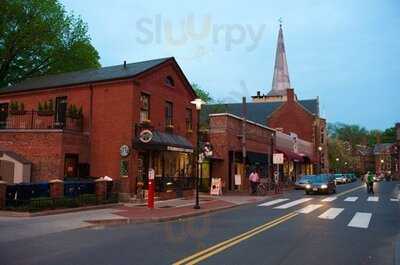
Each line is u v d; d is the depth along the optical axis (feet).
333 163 299.79
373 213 63.72
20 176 73.77
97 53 139.64
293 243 37.42
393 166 347.97
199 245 36.11
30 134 76.64
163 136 85.20
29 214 55.01
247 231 44.83
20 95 90.74
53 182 62.18
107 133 80.07
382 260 31.04
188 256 31.32
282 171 163.43
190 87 99.40
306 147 210.79
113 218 54.39
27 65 125.18
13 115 83.51
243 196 101.45
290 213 64.03
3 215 55.31
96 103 81.71
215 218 58.80
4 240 38.78
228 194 107.65
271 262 29.60
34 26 116.26
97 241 38.42
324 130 254.88
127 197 75.92
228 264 28.78
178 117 94.94
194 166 99.71
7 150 76.79
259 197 98.27
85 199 66.28
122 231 45.47
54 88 85.97
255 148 137.59
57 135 75.36
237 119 124.36
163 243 37.22
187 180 95.96
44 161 75.46
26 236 41.14
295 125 228.22
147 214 59.47
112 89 80.53
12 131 77.71
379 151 430.61
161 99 88.28
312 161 217.36
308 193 113.50
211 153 101.09
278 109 231.30
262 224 50.88
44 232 43.78
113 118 79.82
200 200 86.07
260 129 143.23
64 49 127.34
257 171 139.95
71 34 129.18
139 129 79.77
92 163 80.64
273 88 277.85
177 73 94.73
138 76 80.18
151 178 68.64
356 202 85.25
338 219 56.03
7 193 57.72
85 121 82.07
